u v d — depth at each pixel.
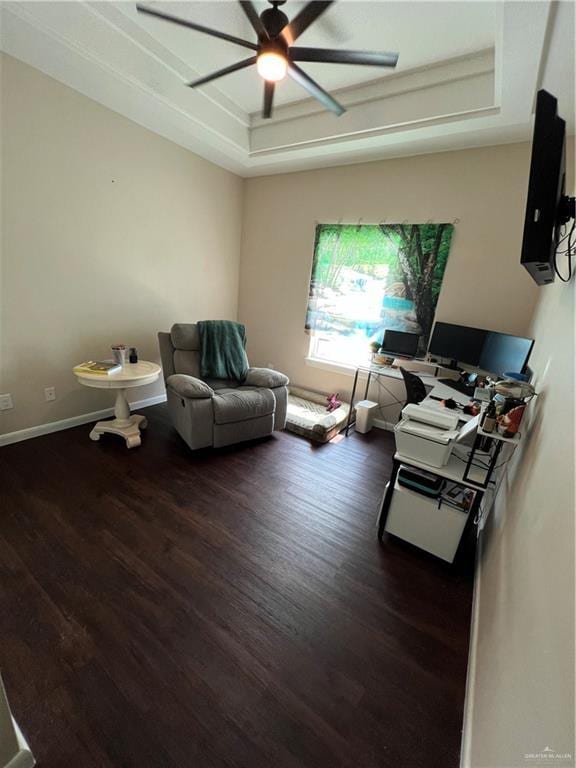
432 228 2.95
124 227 2.91
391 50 2.06
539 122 1.15
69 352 2.75
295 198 3.67
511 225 2.65
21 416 2.57
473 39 1.91
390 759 1.02
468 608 1.54
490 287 2.80
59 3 1.76
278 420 3.10
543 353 1.87
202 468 2.49
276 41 1.55
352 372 3.64
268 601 1.49
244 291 4.30
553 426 1.16
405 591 1.59
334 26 1.90
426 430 1.70
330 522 2.03
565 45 1.48
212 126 2.78
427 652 1.33
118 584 1.51
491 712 0.90
